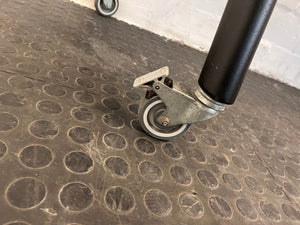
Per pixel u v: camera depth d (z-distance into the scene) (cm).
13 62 107
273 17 247
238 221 79
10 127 74
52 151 73
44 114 85
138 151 88
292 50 262
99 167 75
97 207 64
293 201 100
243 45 75
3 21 140
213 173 95
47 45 136
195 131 117
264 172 109
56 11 191
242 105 173
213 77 80
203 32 252
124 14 238
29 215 56
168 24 247
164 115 89
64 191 64
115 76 135
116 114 102
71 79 114
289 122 177
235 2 75
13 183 60
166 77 90
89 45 160
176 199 77
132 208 68
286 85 272
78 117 91
